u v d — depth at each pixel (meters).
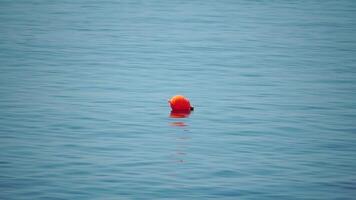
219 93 61.97
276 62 75.69
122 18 106.94
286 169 42.56
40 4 121.12
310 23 103.19
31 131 49.84
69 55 77.69
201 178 41.00
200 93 61.84
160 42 87.38
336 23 103.06
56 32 92.62
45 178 40.59
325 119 53.66
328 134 49.78
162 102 58.78
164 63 74.81
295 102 58.78
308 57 78.19
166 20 105.94
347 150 46.28
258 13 114.38
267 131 50.56
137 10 116.38
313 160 44.25
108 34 92.38
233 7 121.69
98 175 41.25
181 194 38.50
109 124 52.00
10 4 120.19
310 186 39.84
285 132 50.31
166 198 37.91
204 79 67.50
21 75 67.38
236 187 39.59
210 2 128.50
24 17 105.19
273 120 53.47
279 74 69.62
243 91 62.72
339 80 66.81
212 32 95.62
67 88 62.81
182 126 51.81
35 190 38.78
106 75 68.44
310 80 66.88
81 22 101.75
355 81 66.31
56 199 37.66
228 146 47.03
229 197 38.19
